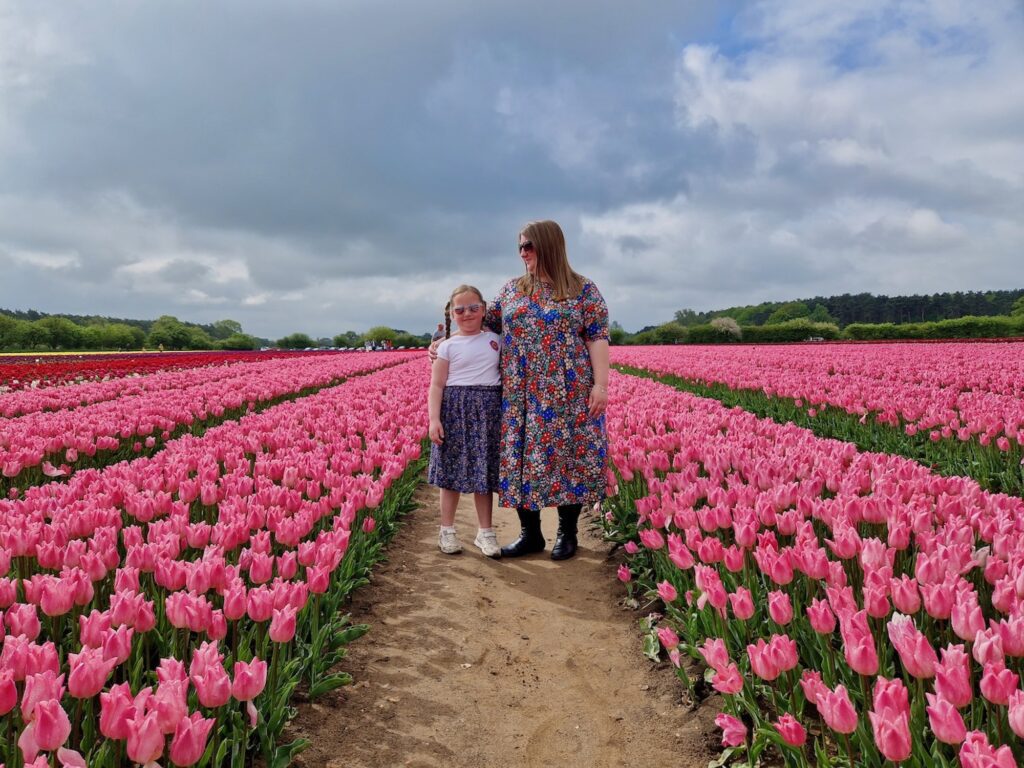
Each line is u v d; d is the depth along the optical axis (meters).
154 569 3.10
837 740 2.40
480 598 4.58
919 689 2.22
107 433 7.39
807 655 2.95
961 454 7.13
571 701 3.35
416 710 3.22
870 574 2.67
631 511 5.54
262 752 2.67
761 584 3.62
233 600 2.64
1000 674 1.91
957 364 16.44
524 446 4.95
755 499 4.04
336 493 4.52
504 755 2.90
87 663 2.08
